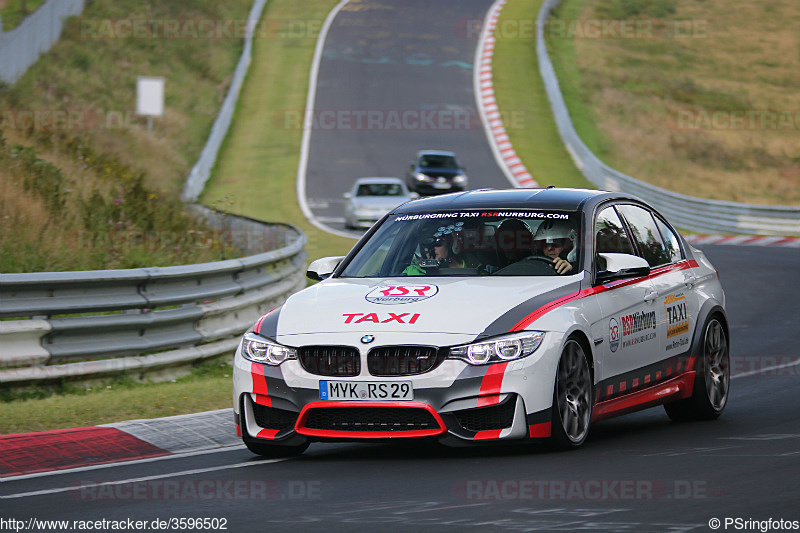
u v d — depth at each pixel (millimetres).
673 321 28359
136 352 36438
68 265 46219
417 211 28422
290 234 60094
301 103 161875
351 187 124625
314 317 24094
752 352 44219
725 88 185500
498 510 18125
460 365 22500
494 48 194250
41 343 33969
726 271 78312
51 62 132250
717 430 27516
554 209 27109
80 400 32625
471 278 25406
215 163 131875
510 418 22688
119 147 111188
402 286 25062
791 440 25094
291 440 23453
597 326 24891
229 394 34094
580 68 185750
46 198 52719
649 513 17609
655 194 117938
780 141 161375
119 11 171000
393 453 24969
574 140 144500
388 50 191875
